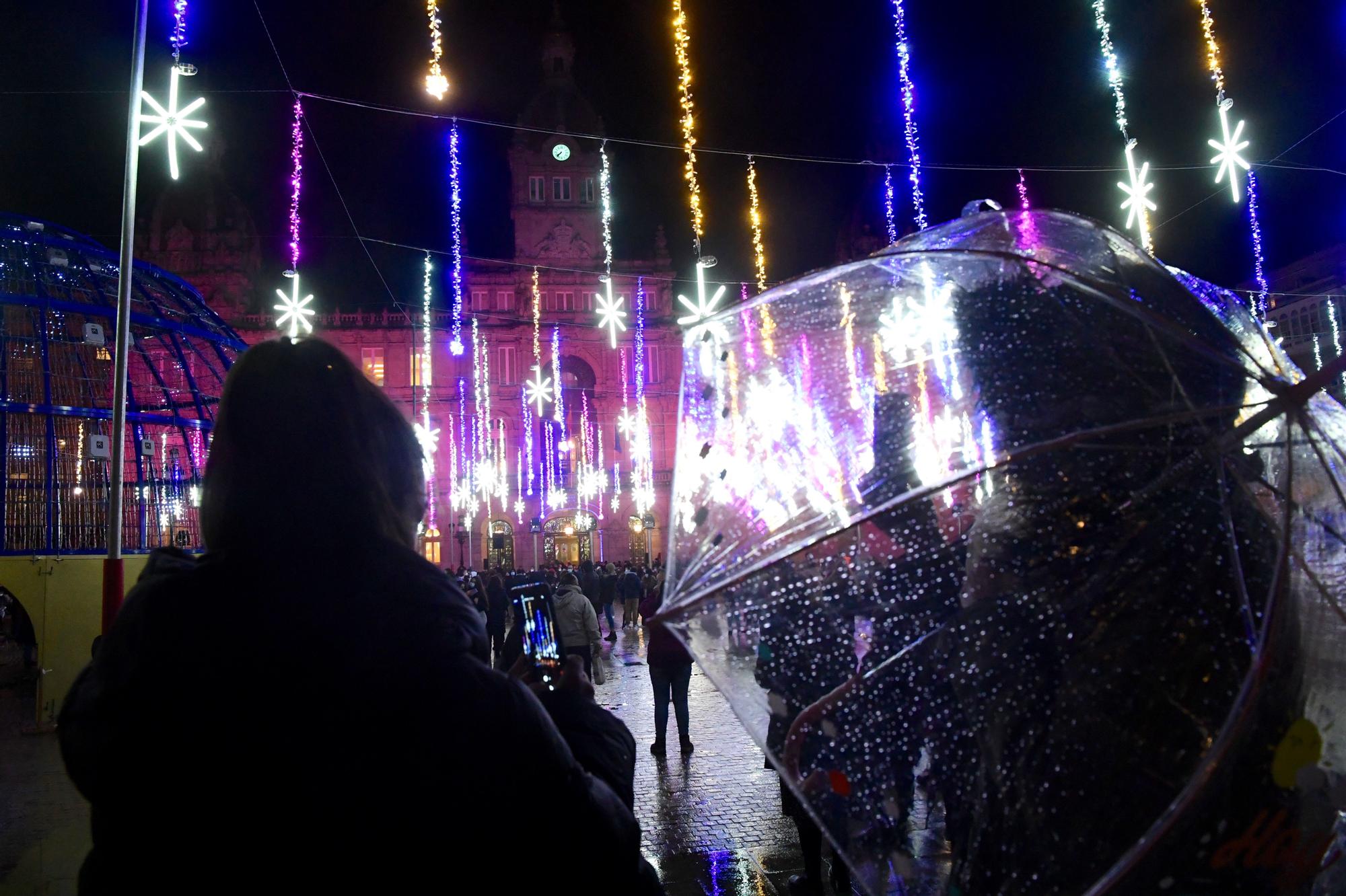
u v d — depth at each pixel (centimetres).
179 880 116
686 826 601
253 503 134
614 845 136
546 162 4897
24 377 1146
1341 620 208
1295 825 174
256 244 4506
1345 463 226
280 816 116
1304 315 2552
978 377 229
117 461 750
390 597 128
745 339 265
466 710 123
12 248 1147
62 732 125
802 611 213
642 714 1068
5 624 2228
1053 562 203
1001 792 188
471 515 4325
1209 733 181
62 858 557
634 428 4806
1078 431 206
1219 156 807
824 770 200
